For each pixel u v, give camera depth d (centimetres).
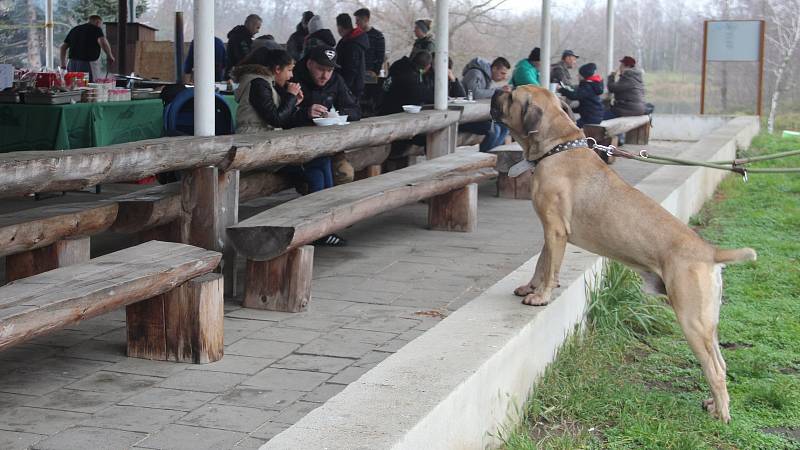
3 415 346
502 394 350
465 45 2373
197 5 488
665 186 776
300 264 494
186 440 325
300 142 555
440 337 361
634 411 389
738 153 1375
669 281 385
